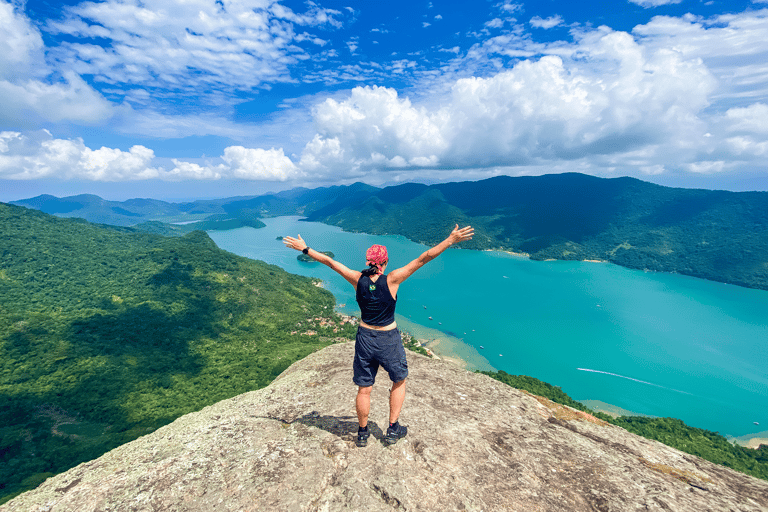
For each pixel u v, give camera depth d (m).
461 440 4.26
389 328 3.68
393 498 3.27
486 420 4.87
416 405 5.14
